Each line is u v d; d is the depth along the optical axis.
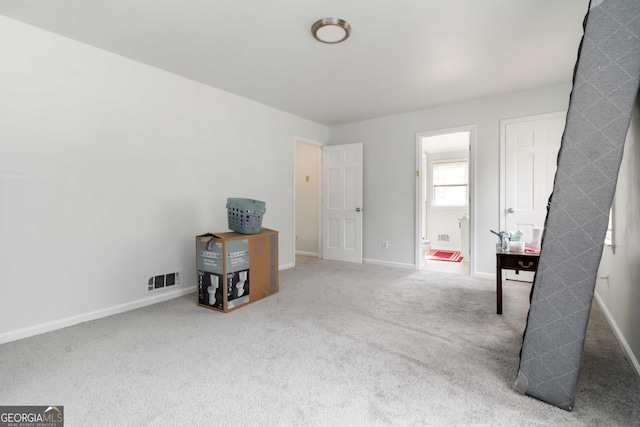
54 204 2.43
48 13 2.18
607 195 1.39
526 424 1.37
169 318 2.65
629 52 1.35
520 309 2.85
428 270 4.52
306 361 1.92
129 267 2.88
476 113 4.06
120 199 2.82
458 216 6.78
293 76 3.28
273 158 4.38
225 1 2.06
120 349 2.08
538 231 2.84
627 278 2.03
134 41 2.56
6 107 2.21
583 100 1.45
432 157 7.04
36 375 1.77
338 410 1.47
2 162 2.20
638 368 1.73
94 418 1.41
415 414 1.44
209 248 2.87
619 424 1.37
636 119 1.85
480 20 2.28
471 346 2.12
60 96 2.46
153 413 1.45
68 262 2.50
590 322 2.54
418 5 2.10
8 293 2.22
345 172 5.12
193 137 3.39
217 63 2.98
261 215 3.21
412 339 2.23
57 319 2.44
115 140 2.78
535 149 3.71
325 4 2.09
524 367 1.58
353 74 3.24
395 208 4.75
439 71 3.17
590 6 1.45
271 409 1.48
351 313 2.76
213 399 1.55
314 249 5.70
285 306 2.95
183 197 3.31
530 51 2.74
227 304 2.81
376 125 4.92
